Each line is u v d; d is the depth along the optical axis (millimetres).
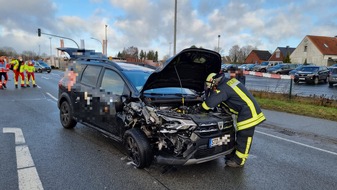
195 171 4059
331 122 7688
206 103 4020
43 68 32125
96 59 5820
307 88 18469
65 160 4250
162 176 3824
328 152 5234
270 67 36750
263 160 4668
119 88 4684
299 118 8188
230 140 3984
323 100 10414
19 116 7242
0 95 11352
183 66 4359
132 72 4879
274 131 6785
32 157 4320
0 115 7316
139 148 3850
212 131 3725
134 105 4129
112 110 4621
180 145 3605
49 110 8195
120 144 5090
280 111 9375
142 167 3951
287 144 5676
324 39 56531
